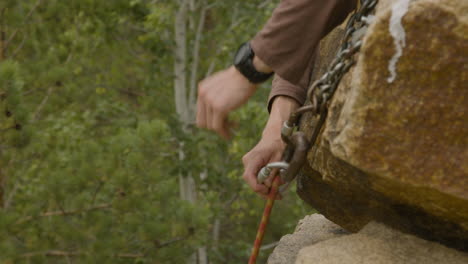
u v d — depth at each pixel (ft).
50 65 20.94
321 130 3.77
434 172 2.75
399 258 3.48
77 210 17.53
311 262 3.46
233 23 30.22
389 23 2.71
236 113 24.02
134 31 29.73
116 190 17.81
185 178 29.55
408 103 2.73
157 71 29.40
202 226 17.81
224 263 32.04
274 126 4.30
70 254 17.63
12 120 16.06
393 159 2.79
